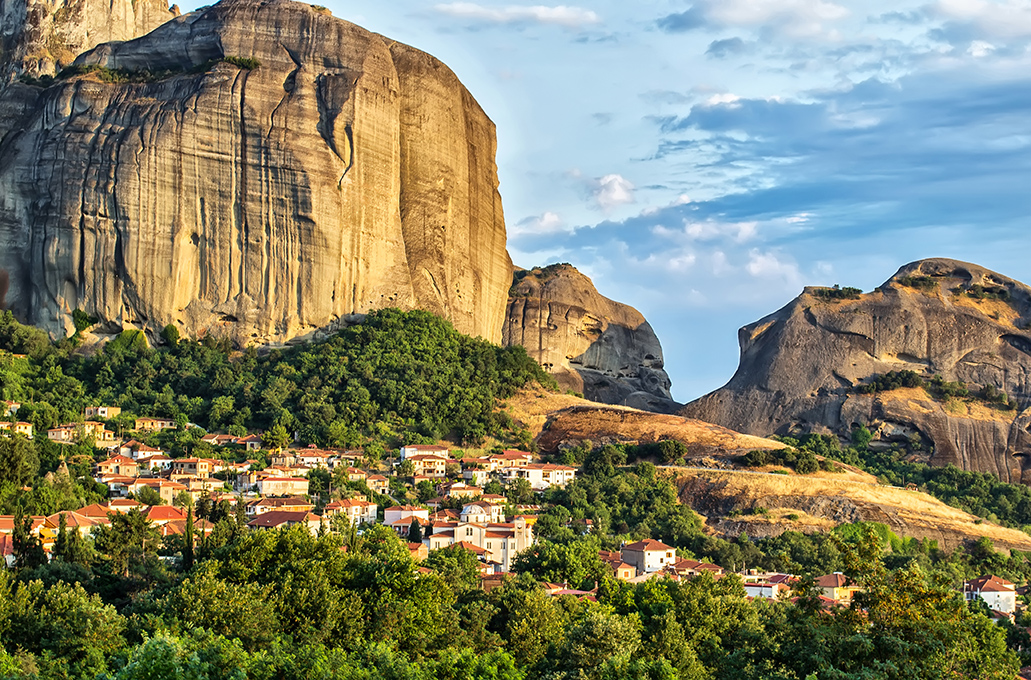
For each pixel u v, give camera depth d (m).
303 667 88.81
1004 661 112.56
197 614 98.19
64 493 164.12
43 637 96.81
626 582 139.25
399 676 88.56
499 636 111.31
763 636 94.62
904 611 85.50
